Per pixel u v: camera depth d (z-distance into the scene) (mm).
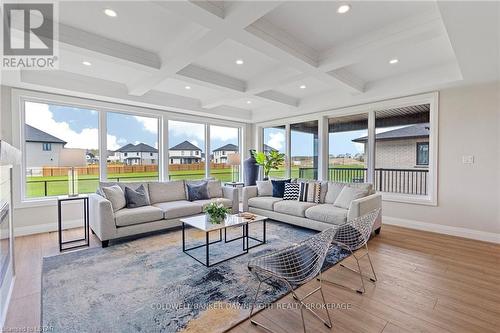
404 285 2271
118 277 2404
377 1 2129
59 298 2045
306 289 2217
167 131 5422
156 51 3098
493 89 3416
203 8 1957
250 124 7074
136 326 1709
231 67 3615
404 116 4449
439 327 1702
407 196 4254
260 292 2143
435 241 3455
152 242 3408
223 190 5008
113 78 4023
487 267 2623
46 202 3932
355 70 3742
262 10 1966
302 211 3912
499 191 3389
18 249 3156
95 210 3389
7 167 2084
